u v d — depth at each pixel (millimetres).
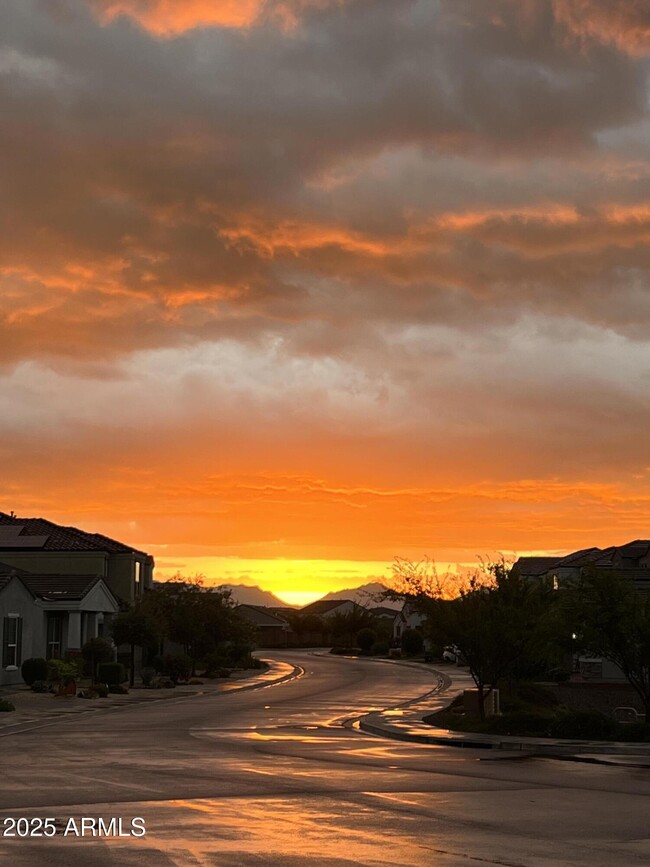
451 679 63469
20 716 34969
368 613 130625
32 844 11898
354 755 22750
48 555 66312
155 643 54969
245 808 14688
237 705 41812
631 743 24812
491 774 19469
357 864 10906
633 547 65125
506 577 31891
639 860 11297
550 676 49344
